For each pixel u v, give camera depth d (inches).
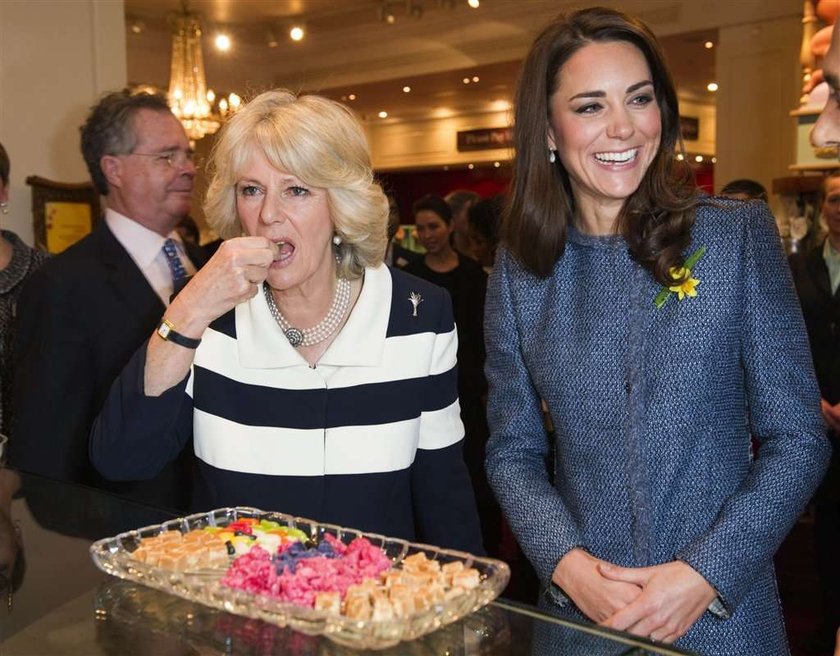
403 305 66.1
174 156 100.3
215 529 48.6
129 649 39.0
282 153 58.6
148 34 442.6
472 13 407.5
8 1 172.1
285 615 38.5
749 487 58.6
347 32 450.9
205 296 56.9
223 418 63.6
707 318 59.8
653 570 56.9
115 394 59.8
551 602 61.6
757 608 60.9
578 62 60.6
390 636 36.6
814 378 61.0
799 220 173.6
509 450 66.4
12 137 173.3
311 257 60.9
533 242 64.9
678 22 353.7
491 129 582.2
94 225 175.2
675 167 63.8
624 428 60.6
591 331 62.6
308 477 63.1
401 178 689.6
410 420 64.9
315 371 63.6
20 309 92.6
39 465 86.7
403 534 65.3
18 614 42.8
